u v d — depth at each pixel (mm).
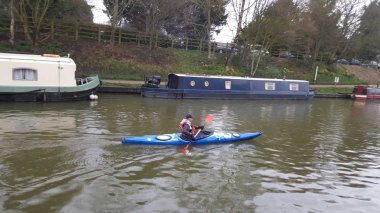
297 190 10766
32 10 30688
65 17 35906
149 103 25703
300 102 33781
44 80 23203
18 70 22422
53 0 31234
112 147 13555
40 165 11336
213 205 9359
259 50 43719
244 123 20656
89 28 36969
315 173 12430
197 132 15016
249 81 32375
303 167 12984
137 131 16516
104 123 17719
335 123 22812
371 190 11203
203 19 51188
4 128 15648
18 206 8633
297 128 20172
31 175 10516
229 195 10031
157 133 16391
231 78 31625
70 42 35094
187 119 14938
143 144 14047
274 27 39938
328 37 47969
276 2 40562
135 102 25656
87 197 9312
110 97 27125
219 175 11500
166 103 26484
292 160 13734
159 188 10164
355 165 13664
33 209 8523
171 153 13336
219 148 14547
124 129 16719
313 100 36250
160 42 42062
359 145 16969
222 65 42094
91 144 13789
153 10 39594
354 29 50719
